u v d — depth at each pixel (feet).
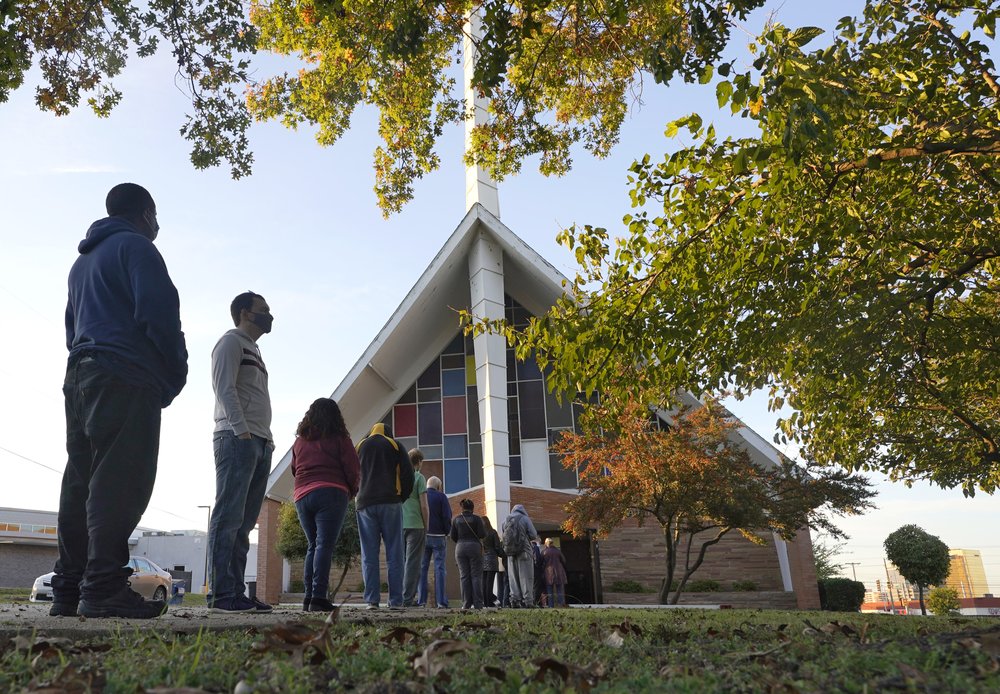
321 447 18.39
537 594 54.03
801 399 32.83
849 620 17.87
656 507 66.03
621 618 16.51
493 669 6.86
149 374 12.25
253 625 10.67
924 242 26.76
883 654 7.45
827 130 15.60
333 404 18.85
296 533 81.00
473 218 89.20
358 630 10.93
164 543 217.77
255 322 17.31
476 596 34.65
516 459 94.73
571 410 96.07
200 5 22.84
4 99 21.93
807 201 22.44
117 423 11.88
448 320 99.76
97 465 11.84
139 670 6.68
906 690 5.87
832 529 66.33
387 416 100.17
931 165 23.72
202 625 10.21
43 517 160.25
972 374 31.45
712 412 65.46
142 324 12.16
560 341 23.82
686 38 18.12
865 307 25.03
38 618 10.55
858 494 63.46
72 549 12.17
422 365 101.30
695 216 22.38
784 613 23.16
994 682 5.85
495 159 31.27
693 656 8.54
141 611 11.71
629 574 90.58
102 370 11.91
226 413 15.80
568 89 30.55
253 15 29.45
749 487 63.93
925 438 41.50
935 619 18.53
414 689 6.11
